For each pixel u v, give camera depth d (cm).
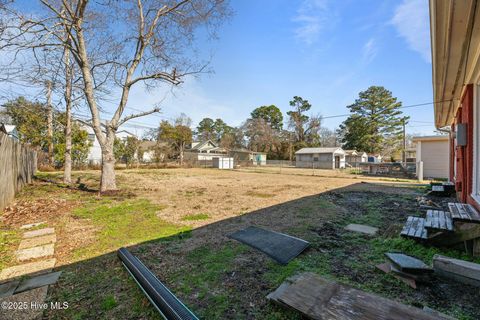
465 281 211
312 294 176
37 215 474
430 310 170
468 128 422
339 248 302
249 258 273
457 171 574
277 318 169
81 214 482
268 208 545
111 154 748
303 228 387
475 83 394
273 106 4281
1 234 364
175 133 2592
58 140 1641
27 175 902
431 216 333
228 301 191
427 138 1346
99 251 300
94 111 722
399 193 772
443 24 255
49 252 297
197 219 450
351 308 157
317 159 2817
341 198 677
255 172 1911
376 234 356
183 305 174
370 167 1738
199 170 2056
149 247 310
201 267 252
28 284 222
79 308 186
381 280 220
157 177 1330
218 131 5175
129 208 540
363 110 3356
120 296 201
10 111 1515
